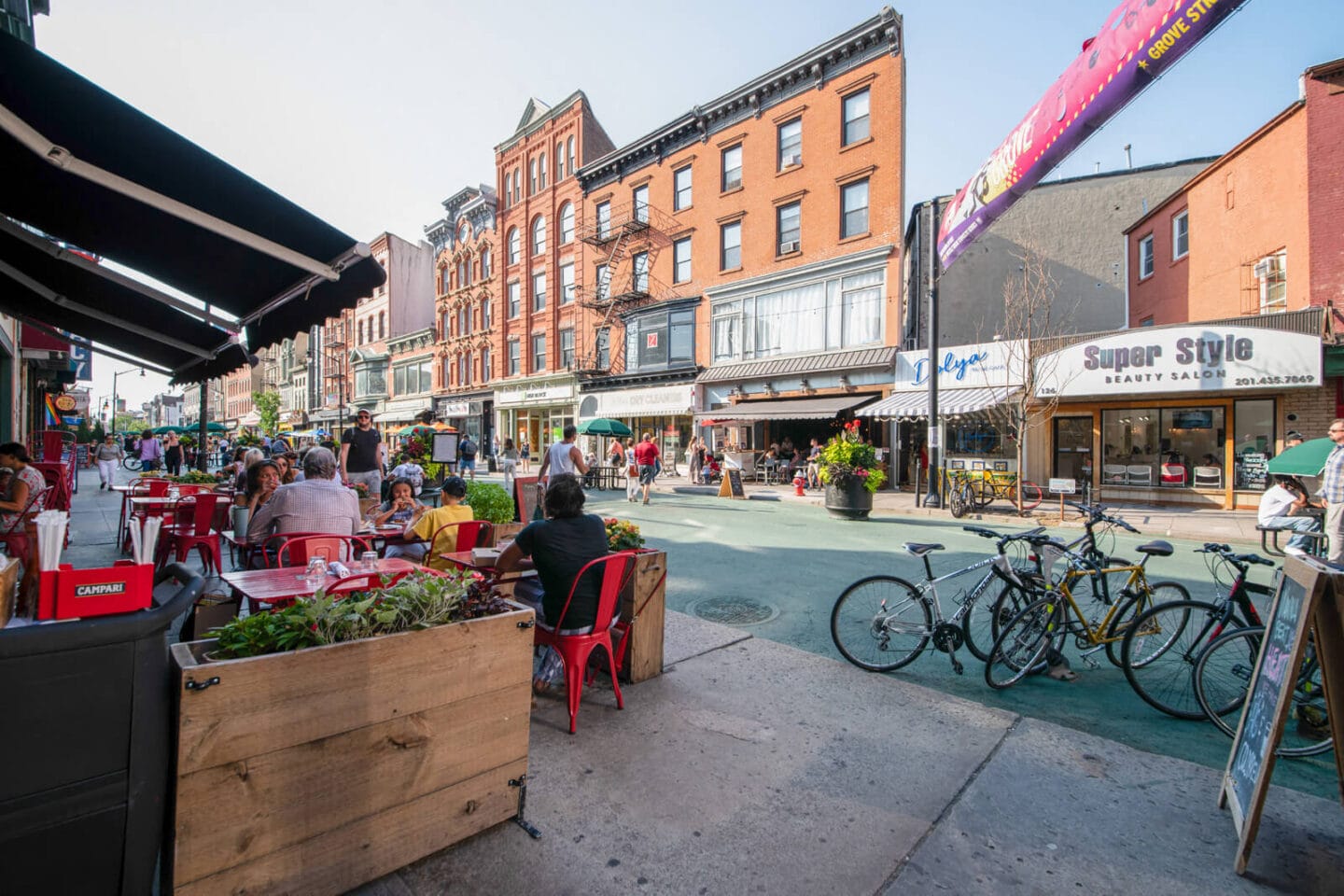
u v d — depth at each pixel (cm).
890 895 221
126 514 902
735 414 2112
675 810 265
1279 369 1245
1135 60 624
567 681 331
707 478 2094
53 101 247
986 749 326
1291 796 289
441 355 4044
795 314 2152
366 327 5009
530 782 282
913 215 1917
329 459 470
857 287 1998
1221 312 1488
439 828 228
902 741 332
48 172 299
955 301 2050
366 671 207
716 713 359
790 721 351
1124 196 1977
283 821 191
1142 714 390
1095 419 1588
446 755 229
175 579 204
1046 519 1257
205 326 511
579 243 2958
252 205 301
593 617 340
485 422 3681
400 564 352
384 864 214
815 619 566
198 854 175
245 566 482
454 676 230
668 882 222
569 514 346
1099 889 227
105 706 160
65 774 155
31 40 748
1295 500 843
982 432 1764
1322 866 241
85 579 163
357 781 206
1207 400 1444
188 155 273
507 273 3453
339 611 209
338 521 457
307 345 5950
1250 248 1404
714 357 2397
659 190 2586
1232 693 373
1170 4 573
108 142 267
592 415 2839
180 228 337
